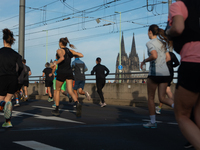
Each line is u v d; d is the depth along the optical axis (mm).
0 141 3889
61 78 6852
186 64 2381
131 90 13820
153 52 5027
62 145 3660
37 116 7125
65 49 6875
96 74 11242
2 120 6332
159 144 3848
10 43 5273
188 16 2400
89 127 5258
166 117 7633
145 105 11805
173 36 2449
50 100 13547
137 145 3748
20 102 13281
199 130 2404
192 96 2434
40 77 20297
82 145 3678
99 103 13977
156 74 5121
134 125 5645
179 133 4766
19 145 3625
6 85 5125
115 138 4199
